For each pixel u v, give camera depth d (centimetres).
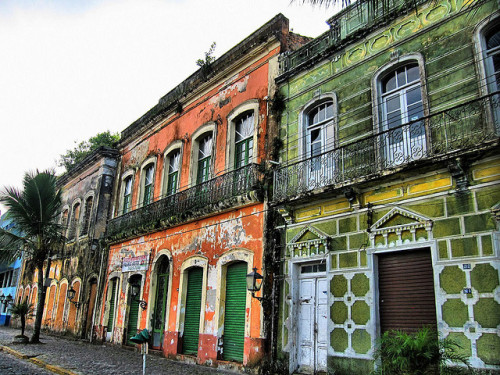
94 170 2291
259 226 1152
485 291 694
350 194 912
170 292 1448
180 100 1681
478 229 724
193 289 1378
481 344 680
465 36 823
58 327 2233
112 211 2102
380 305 853
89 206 2294
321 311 973
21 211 1727
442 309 739
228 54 1455
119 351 1538
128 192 2017
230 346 1169
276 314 1048
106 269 1931
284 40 1286
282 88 1226
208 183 1358
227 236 1257
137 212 1756
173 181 1681
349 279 904
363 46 1022
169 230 1545
